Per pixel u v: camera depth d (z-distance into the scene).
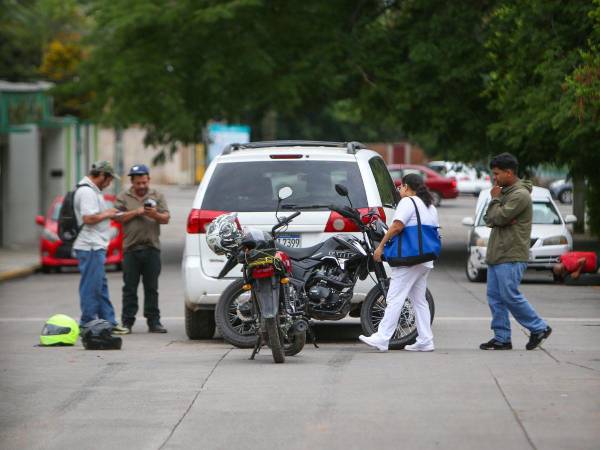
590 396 34.94
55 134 163.00
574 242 134.25
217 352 47.81
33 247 135.50
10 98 128.88
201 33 113.44
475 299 75.44
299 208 49.78
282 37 117.38
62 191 163.88
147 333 58.06
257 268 42.75
